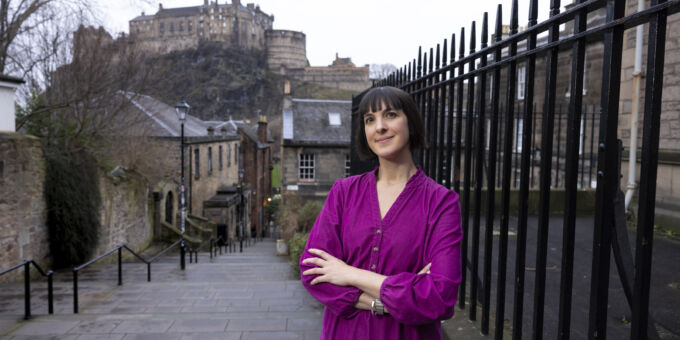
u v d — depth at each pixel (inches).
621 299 119.2
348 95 4564.5
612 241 60.7
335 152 790.5
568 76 484.7
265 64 4881.9
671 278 141.1
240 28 4734.3
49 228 390.3
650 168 45.6
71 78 465.1
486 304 88.2
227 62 4527.6
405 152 52.6
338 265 49.3
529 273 151.0
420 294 42.9
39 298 241.4
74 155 439.5
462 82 96.7
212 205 939.3
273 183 2260.1
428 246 47.8
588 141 462.0
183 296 235.9
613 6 49.9
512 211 299.6
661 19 43.6
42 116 455.5
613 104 51.2
